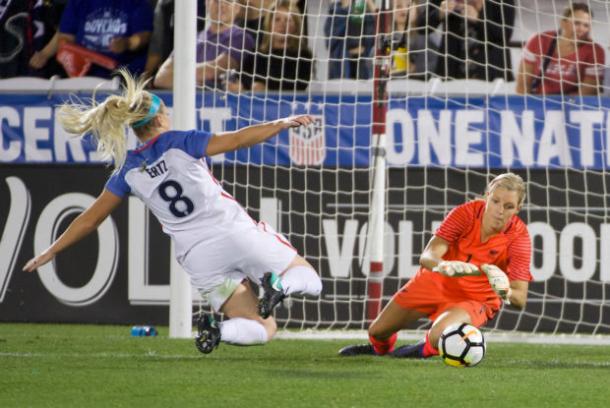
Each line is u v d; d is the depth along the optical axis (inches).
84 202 1103.0
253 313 647.1
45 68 1299.2
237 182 1096.8
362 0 1218.0
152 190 623.5
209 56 1197.7
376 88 999.0
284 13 1194.6
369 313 1021.8
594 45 1152.8
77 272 1105.4
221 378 612.1
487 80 1128.2
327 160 1095.6
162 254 1095.0
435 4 1234.0
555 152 1079.0
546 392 561.6
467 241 701.9
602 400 533.6
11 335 978.1
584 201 1072.8
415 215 1082.1
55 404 507.2
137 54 1285.7
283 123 613.9
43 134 1112.2
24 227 1109.7
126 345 864.9
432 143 1085.8
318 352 823.1
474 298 731.4
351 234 1087.0
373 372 653.9
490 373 656.4
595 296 1066.1
